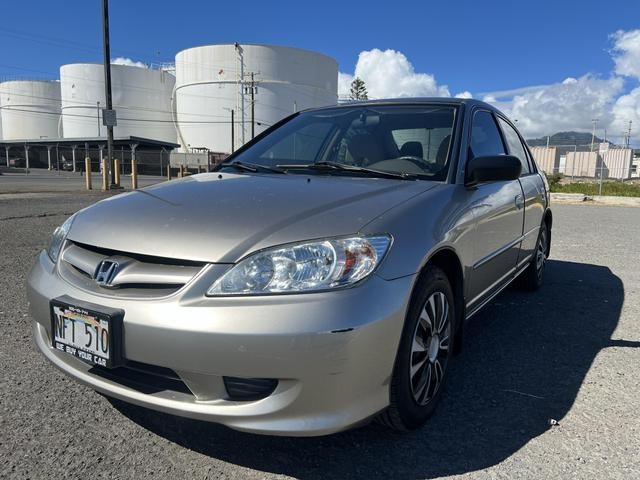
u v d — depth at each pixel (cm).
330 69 7050
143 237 209
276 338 179
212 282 189
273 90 6488
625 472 205
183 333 184
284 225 204
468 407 258
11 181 2391
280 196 236
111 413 246
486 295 324
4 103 8281
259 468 208
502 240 334
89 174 1739
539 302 446
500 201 324
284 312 181
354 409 191
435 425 241
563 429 238
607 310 423
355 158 312
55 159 6216
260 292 185
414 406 225
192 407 191
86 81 7281
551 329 376
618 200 1706
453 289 266
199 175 316
